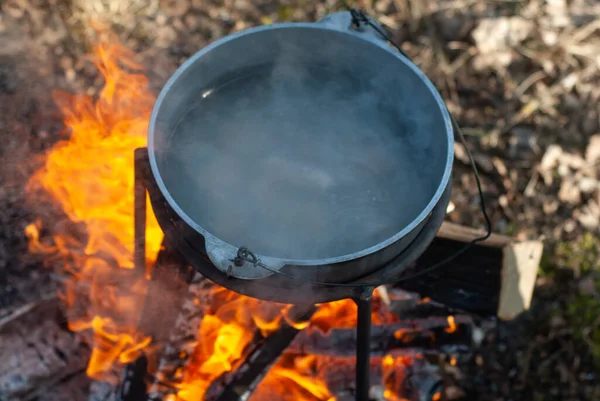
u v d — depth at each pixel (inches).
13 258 86.3
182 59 120.8
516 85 122.0
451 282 82.7
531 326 100.3
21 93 108.1
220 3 129.3
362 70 67.8
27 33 117.2
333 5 130.6
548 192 111.6
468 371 96.5
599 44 126.0
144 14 125.4
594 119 117.3
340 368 81.3
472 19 128.6
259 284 55.2
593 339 98.5
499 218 109.3
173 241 58.1
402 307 84.4
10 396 75.4
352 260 51.9
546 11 130.1
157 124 57.9
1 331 79.0
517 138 116.0
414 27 128.0
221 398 72.9
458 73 123.6
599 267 104.2
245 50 65.0
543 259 104.8
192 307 76.9
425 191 61.1
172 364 75.4
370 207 60.7
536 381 96.0
